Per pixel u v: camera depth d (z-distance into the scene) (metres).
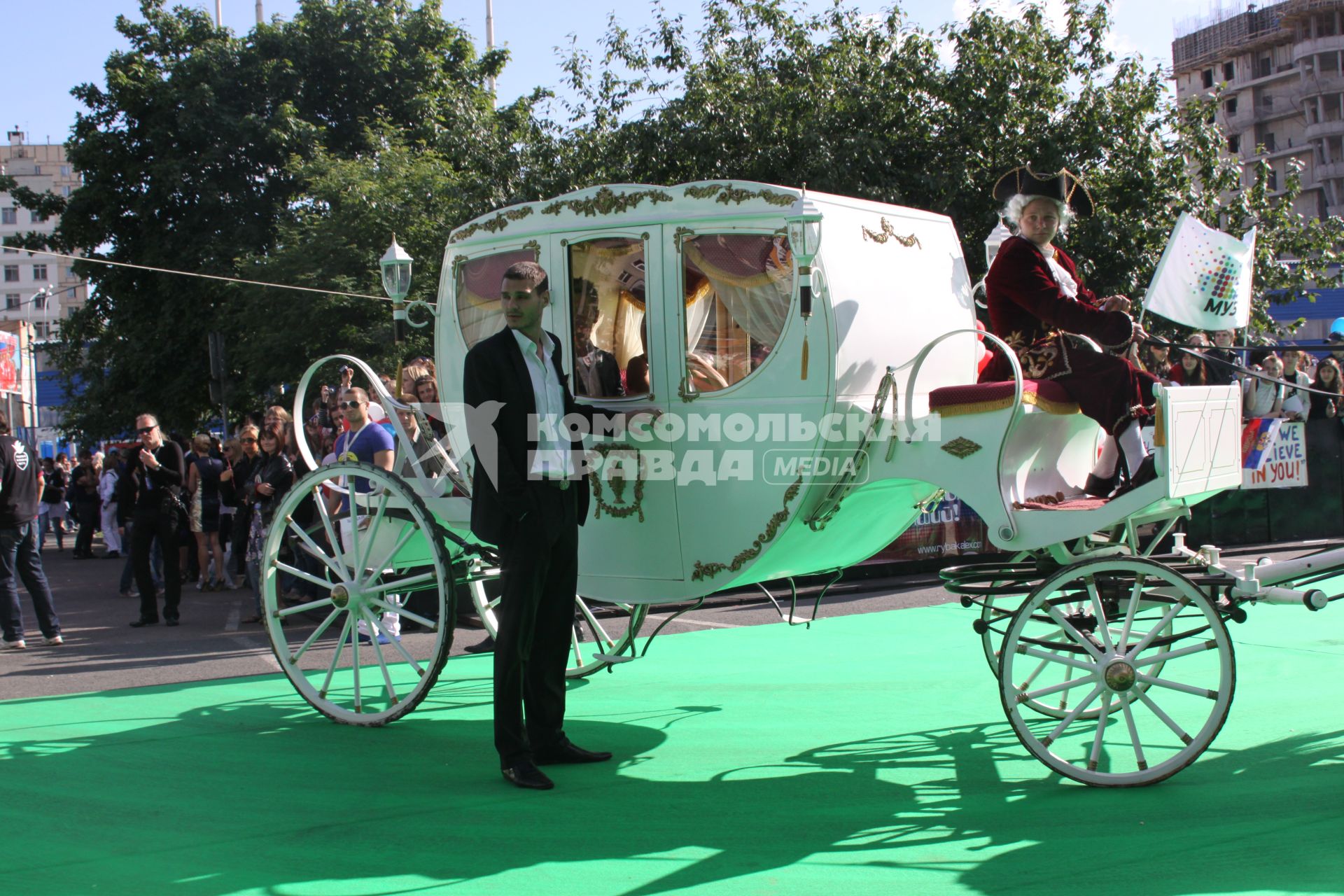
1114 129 15.21
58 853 3.78
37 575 8.74
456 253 5.79
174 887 3.46
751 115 15.72
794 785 4.46
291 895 3.39
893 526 5.54
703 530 5.04
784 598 9.89
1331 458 11.91
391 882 3.48
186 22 30.20
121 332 28.75
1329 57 71.88
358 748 5.16
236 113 27.81
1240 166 16.17
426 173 19.94
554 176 17.11
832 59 16.12
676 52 17.23
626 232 5.20
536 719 4.82
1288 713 5.32
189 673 7.24
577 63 17.72
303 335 19.53
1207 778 4.36
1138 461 4.59
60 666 7.76
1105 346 4.78
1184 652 4.24
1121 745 4.90
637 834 3.90
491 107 29.69
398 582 5.64
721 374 4.98
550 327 5.44
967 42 15.52
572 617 4.88
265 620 5.85
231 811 4.22
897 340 5.10
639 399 5.15
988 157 15.36
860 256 5.02
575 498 4.80
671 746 5.09
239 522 10.34
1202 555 4.59
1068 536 4.41
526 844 3.81
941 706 5.75
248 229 27.00
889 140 15.59
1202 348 4.79
